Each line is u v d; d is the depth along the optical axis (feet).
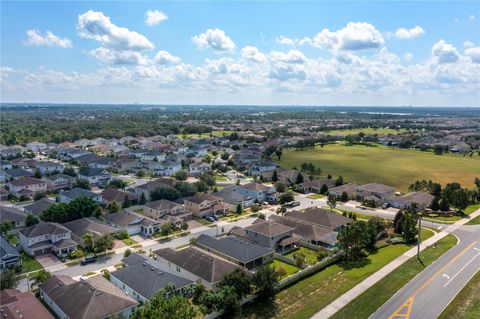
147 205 359.25
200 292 202.59
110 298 184.85
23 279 230.68
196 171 588.50
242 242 266.98
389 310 191.01
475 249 274.98
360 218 366.22
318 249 281.33
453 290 211.20
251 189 429.79
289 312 191.11
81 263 252.42
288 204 413.59
